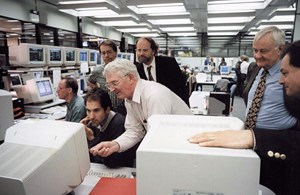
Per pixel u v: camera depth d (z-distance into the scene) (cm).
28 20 553
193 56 1114
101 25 872
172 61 226
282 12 584
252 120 132
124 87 119
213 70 878
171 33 1056
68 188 81
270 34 119
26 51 283
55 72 330
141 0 487
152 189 55
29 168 66
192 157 52
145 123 124
